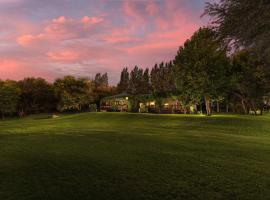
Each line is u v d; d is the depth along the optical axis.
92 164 13.66
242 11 8.57
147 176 11.59
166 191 9.84
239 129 33.22
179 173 12.04
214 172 12.20
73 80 102.31
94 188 10.16
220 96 53.22
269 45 8.70
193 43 51.16
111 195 9.49
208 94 51.84
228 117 43.25
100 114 57.59
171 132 29.09
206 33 9.74
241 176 11.64
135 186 10.35
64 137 24.69
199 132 29.61
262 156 15.92
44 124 48.00
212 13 9.23
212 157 15.37
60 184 10.62
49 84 113.31
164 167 13.05
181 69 54.25
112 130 31.58
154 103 74.50
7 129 38.09
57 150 17.86
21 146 19.92
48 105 112.69
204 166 13.25
